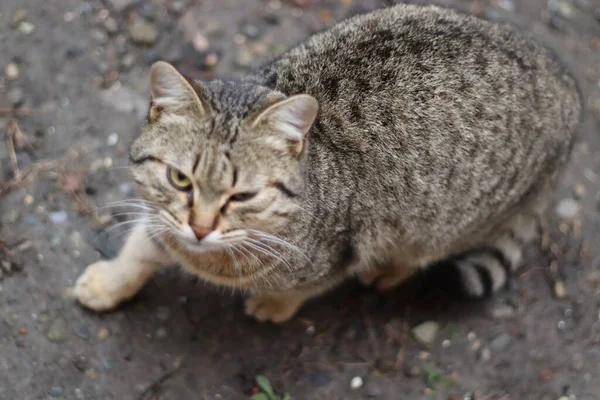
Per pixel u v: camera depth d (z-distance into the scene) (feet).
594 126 4.11
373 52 3.32
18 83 3.76
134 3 3.97
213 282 3.35
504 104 3.35
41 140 3.68
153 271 3.44
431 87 3.30
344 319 3.59
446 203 3.39
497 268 3.62
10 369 3.31
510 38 3.43
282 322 3.55
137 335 3.43
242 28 4.04
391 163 3.29
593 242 3.85
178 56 3.92
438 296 3.67
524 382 3.54
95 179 3.64
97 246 3.55
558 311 3.69
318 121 3.25
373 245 3.43
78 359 3.36
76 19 3.90
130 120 3.77
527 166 3.45
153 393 3.36
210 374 3.42
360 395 3.46
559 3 4.40
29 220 3.54
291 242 3.19
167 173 3.07
